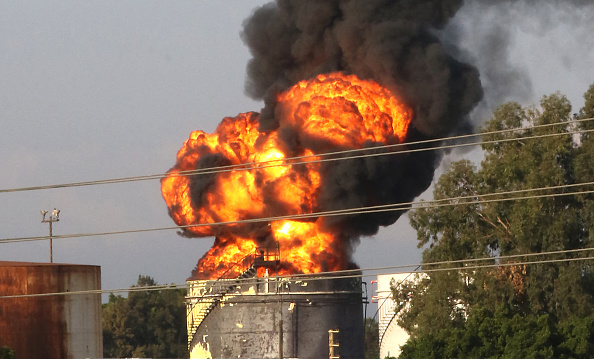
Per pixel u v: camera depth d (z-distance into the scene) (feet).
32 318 245.04
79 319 252.21
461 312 250.16
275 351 249.34
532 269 244.42
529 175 249.34
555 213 251.19
